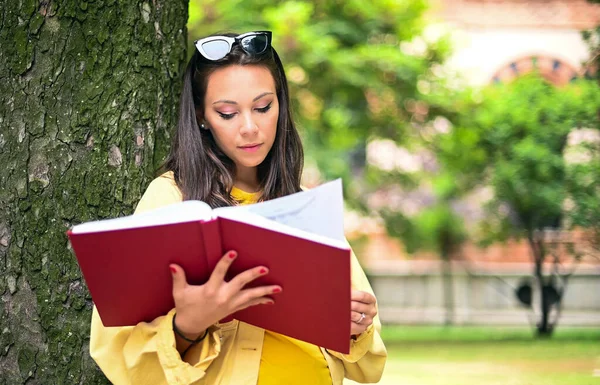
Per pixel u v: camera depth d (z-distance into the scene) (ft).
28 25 9.95
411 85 46.93
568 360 35.19
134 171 9.89
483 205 48.37
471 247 59.06
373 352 8.77
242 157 8.51
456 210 56.75
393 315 64.44
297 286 7.34
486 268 63.87
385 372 31.86
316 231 7.58
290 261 7.15
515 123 46.88
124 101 9.98
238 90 8.38
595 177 45.03
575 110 45.60
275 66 8.91
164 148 10.25
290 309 7.59
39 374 9.45
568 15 68.28
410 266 65.62
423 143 49.98
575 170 45.24
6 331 9.50
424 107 48.78
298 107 44.83
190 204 7.22
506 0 68.59
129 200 9.81
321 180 49.47
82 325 9.52
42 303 9.51
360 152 61.93
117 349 8.08
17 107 9.81
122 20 10.13
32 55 9.89
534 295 61.62
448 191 50.93
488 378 29.99
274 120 8.58
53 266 9.55
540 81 48.32
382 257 66.23
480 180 49.52
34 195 9.64
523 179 45.98
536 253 48.39
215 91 8.44
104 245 7.11
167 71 10.47
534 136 46.21
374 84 45.39
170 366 7.47
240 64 8.43
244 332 8.18
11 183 9.68
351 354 8.42
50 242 9.58
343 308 7.34
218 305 7.25
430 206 56.65
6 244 9.61
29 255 9.57
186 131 8.80
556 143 45.98
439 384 28.66
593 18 68.08
